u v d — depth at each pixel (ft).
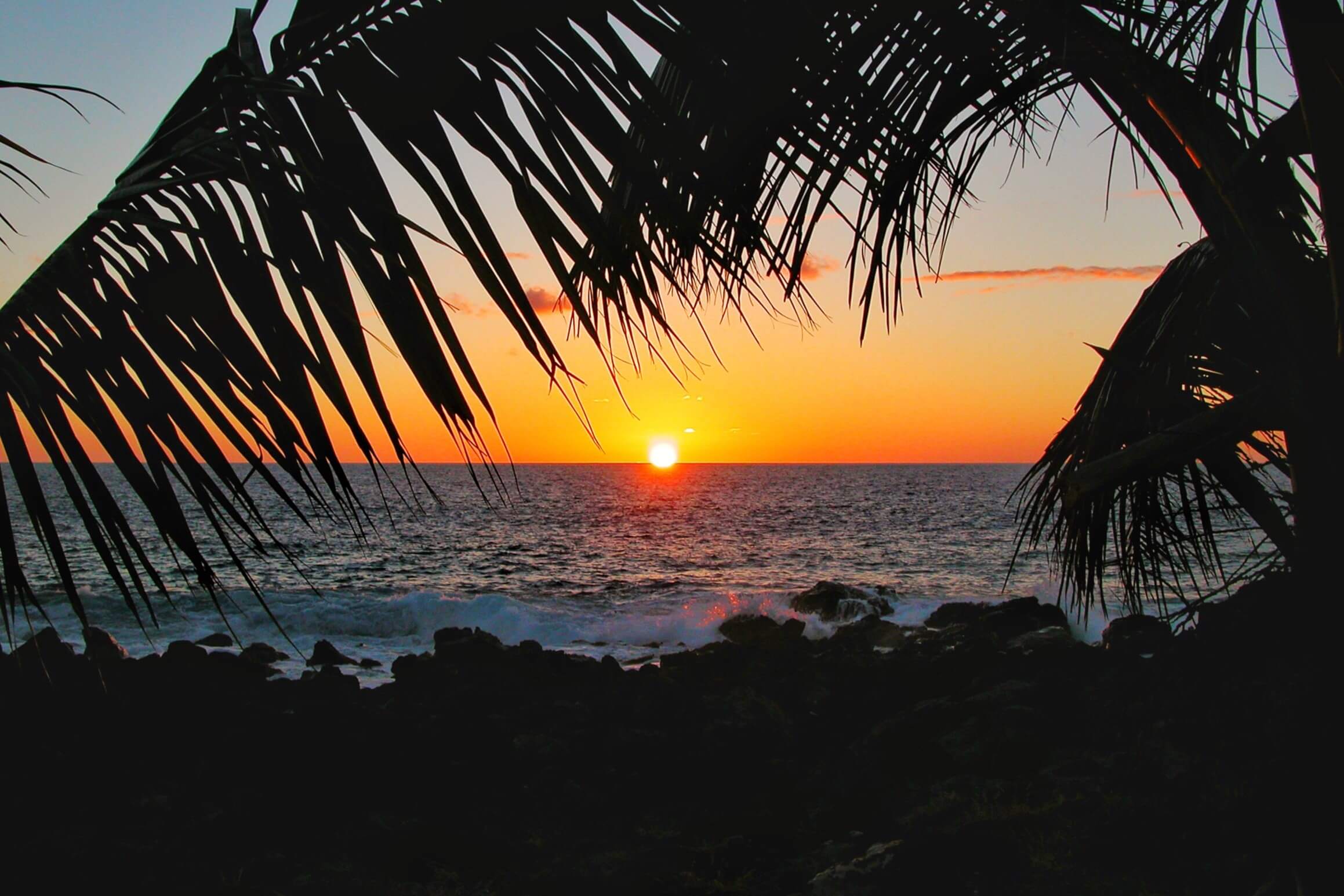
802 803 23.30
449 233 4.39
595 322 6.35
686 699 30.07
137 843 19.83
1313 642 8.08
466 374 4.25
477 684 32.71
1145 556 14.43
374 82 4.49
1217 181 7.10
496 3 4.57
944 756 23.38
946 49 6.44
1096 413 11.69
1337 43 6.14
